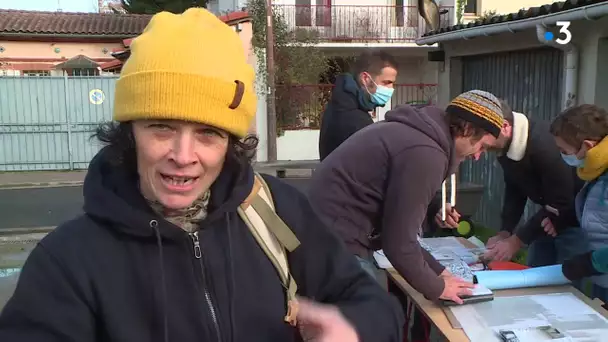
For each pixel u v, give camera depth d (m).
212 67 1.03
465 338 1.83
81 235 1.06
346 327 1.14
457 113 2.09
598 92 4.26
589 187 2.48
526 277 2.28
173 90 1.00
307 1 16.72
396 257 2.04
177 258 1.08
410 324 2.55
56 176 11.14
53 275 1.02
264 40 13.60
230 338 1.10
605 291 2.49
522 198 3.26
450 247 2.93
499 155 2.93
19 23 14.47
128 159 1.11
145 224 1.05
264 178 1.33
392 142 2.09
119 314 1.04
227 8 18.00
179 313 1.07
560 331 1.85
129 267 1.06
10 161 11.77
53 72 14.28
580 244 2.87
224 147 1.09
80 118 11.94
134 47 1.06
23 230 6.91
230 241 1.14
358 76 3.60
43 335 0.99
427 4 8.12
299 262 1.26
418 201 2.01
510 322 1.93
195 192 1.08
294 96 14.01
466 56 6.25
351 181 2.18
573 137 2.32
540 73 5.16
